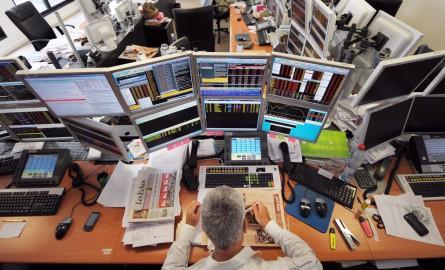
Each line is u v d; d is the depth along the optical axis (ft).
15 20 10.34
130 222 4.23
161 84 4.11
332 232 4.19
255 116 4.94
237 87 4.40
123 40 10.19
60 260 3.98
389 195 4.70
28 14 10.87
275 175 4.94
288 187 4.89
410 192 4.70
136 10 11.48
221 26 17.26
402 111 4.89
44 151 5.16
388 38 5.60
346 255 3.95
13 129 5.13
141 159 5.41
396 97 4.98
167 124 4.71
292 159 5.23
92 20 8.73
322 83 4.09
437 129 5.22
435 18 10.32
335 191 4.73
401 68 4.24
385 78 4.34
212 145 5.62
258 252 3.49
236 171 5.01
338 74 3.90
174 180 4.84
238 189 4.74
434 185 4.82
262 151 5.12
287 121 4.89
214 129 5.25
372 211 4.50
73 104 4.31
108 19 8.77
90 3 8.43
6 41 14.25
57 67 7.75
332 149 5.31
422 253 3.96
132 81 3.90
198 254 3.92
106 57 8.92
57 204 4.64
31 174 5.00
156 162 5.25
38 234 4.29
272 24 10.19
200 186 4.83
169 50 8.09
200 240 4.00
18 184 4.94
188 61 3.98
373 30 6.00
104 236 4.24
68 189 4.98
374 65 5.77
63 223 4.32
